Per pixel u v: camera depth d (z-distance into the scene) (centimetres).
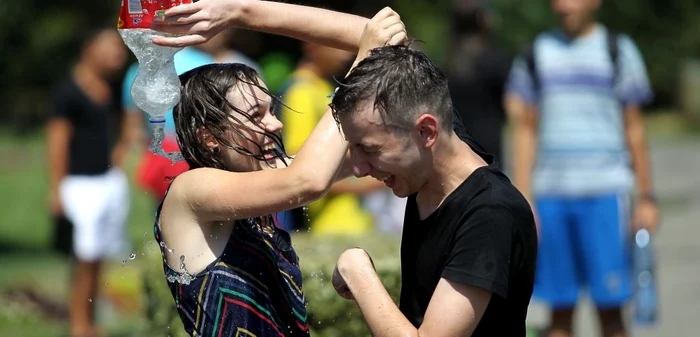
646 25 4894
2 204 2761
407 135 490
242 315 525
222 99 534
